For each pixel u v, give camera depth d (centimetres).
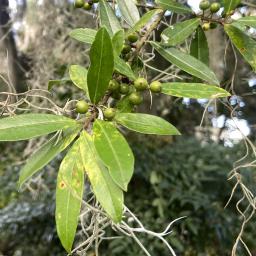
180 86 42
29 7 143
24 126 36
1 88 99
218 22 50
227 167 148
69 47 127
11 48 139
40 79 128
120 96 42
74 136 36
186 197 136
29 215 137
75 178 34
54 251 137
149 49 79
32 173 35
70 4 132
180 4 51
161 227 130
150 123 38
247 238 136
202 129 168
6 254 139
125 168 32
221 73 106
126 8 52
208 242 136
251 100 139
